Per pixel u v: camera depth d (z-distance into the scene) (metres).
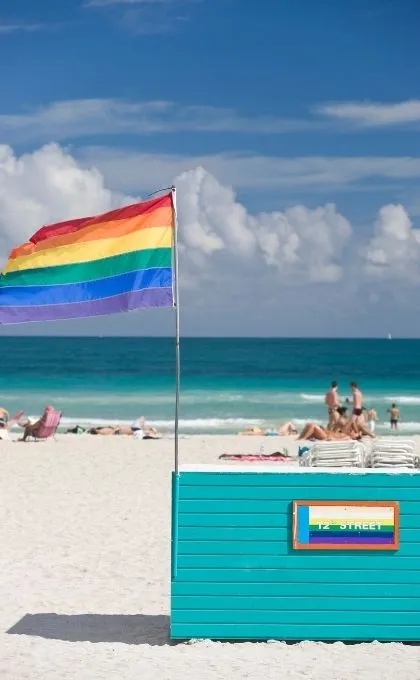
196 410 46.41
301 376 80.62
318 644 7.17
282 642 7.23
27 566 10.20
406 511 7.34
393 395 58.44
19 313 7.61
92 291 7.62
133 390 58.91
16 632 7.68
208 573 7.30
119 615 8.28
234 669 6.52
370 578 7.31
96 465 20.05
